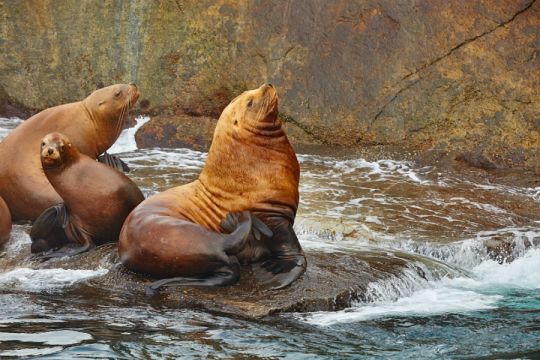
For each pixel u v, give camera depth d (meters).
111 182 25.39
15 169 28.45
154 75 44.19
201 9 43.25
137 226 22.81
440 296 23.72
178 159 38.06
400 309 22.42
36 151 28.84
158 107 44.19
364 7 39.84
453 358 18.92
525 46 37.25
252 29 42.06
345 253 25.48
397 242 27.70
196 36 43.38
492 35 37.75
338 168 36.34
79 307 21.73
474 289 24.67
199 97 43.56
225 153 22.97
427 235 28.28
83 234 25.55
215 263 22.27
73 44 45.75
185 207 23.36
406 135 38.47
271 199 22.81
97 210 25.27
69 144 25.27
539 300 23.61
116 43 44.97
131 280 23.12
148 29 44.31
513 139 36.72
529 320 21.70
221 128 23.11
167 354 18.61
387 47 39.09
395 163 37.19
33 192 28.11
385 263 24.77
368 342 19.84
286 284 22.50
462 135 37.50
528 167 36.00
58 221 25.47
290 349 19.19
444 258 27.16
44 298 22.39
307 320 21.20
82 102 30.39
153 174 35.03
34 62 46.41
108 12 45.09
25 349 18.75
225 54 42.78
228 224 22.73
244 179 22.86
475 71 37.66
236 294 22.11
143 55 44.38
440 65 38.16
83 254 25.17
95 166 25.52
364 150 38.66
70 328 20.17
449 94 37.88
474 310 22.55
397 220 29.62
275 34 41.47
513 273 26.27
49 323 20.55
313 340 19.83
